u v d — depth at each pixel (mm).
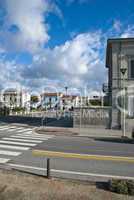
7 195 5453
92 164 9352
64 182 6742
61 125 26578
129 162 9844
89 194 5750
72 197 5500
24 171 8047
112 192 5965
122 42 22688
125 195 5762
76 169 8578
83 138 17438
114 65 22891
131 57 22578
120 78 22672
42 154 10977
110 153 11742
